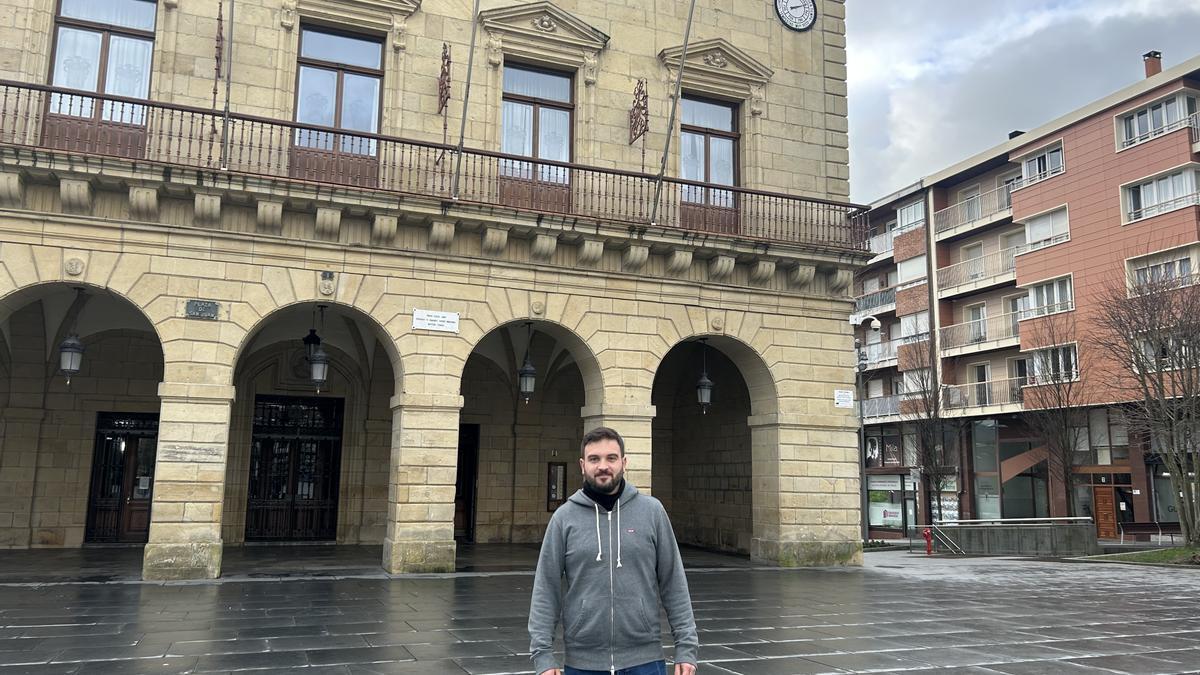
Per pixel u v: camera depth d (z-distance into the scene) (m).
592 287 16.16
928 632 9.79
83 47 14.23
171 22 14.45
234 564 15.48
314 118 15.38
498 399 21.62
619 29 17.44
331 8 15.41
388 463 20.22
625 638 3.84
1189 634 9.91
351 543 19.80
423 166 15.48
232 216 14.12
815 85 18.92
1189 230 30.92
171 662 7.68
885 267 47.59
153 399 18.92
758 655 8.34
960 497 39.97
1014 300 38.91
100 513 18.58
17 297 13.43
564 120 17.12
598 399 16.20
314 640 8.76
